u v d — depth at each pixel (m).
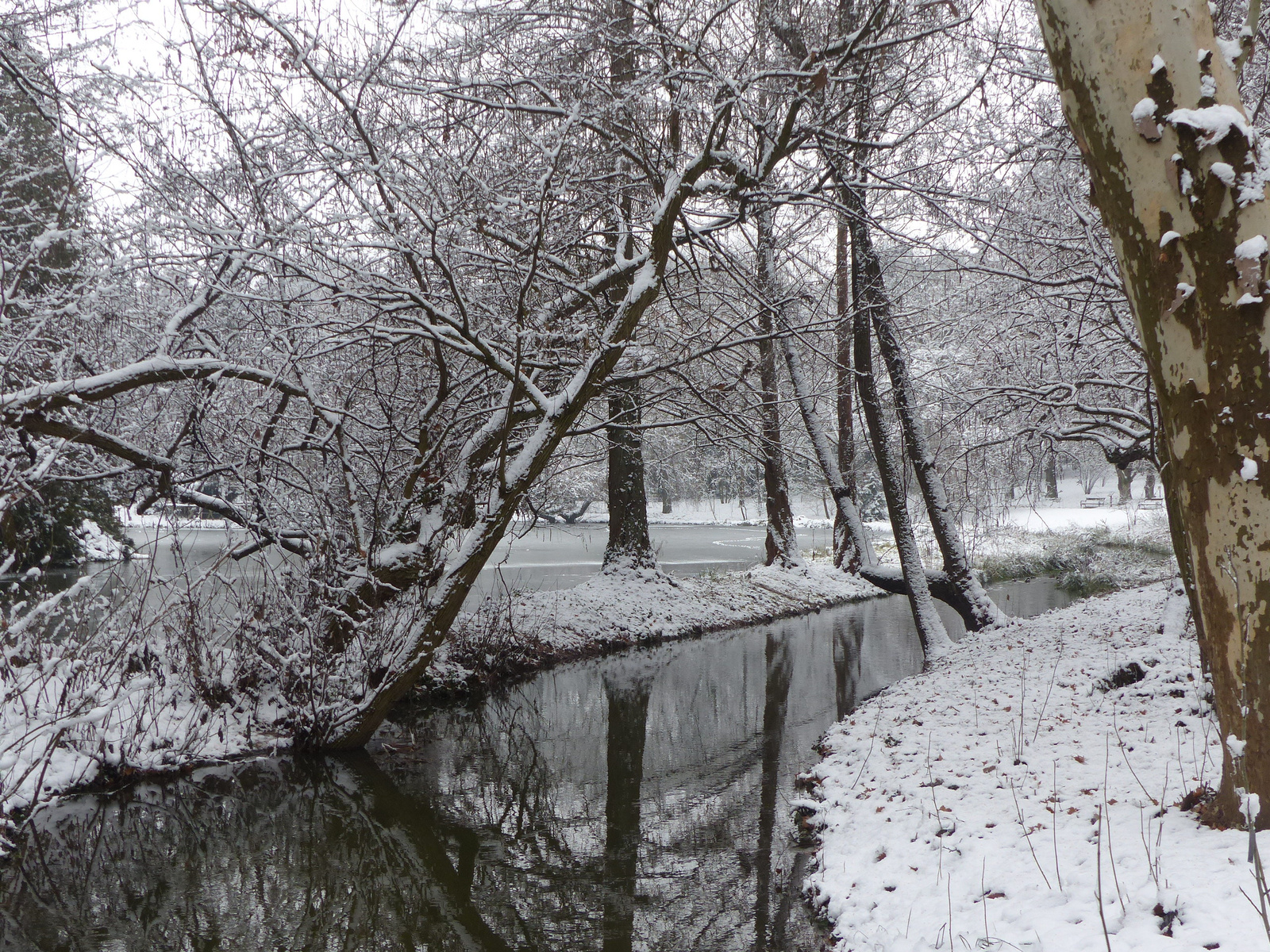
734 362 13.49
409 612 9.28
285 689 9.34
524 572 24.53
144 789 7.86
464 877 6.36
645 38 8.77
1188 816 4.71
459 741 10.02
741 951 4.96
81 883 6.19
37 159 9.33
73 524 18.98
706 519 56.75
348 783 8.37
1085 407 10.88
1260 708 3.96
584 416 12.80
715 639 16.98
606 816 7.59
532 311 9.76
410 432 10.20
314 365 9.80
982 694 9.31
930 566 24.97
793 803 7.34
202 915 5.74
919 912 4.53
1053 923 3.90
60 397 7.48
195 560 9.98
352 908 5.88
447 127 8.02
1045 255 11.10
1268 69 7.29
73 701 7.71
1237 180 3.49
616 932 5.43
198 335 8.95
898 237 9.29
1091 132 3.80
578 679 13.24
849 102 8.89
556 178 8.88
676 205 8.76
